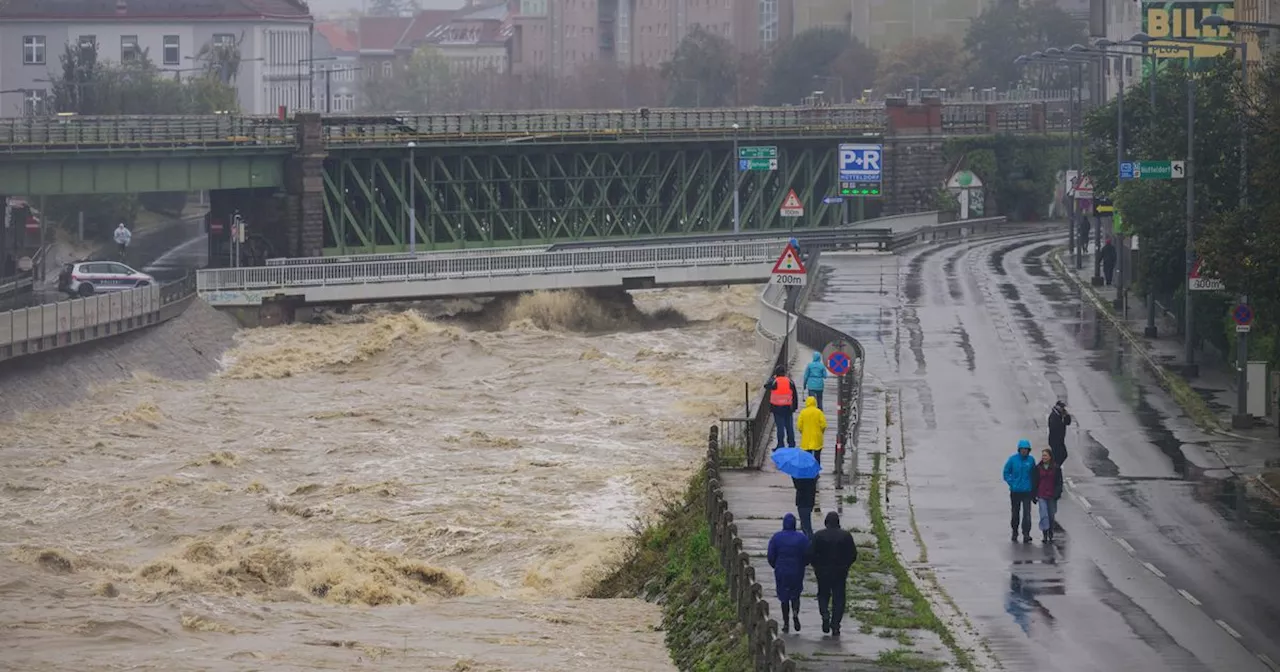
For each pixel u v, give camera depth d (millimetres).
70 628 43562
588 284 115250
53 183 119250
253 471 70000
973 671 35594
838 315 95688
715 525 45719
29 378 80750
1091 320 94375
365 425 79562
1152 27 115125
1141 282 90375
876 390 73625
